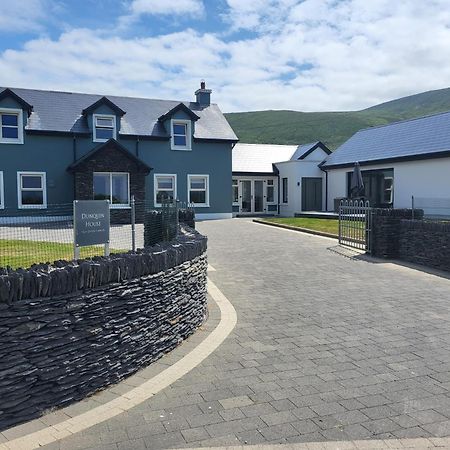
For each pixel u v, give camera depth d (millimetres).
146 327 5043
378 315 6969
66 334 4133
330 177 28594
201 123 27172
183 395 4324
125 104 26406
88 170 22234
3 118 22234
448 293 8398
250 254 12797
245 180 30422
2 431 3689
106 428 3740
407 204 22781
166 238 11703
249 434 3637
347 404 4113
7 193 22234
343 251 13328
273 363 5078
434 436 3600
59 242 11234
